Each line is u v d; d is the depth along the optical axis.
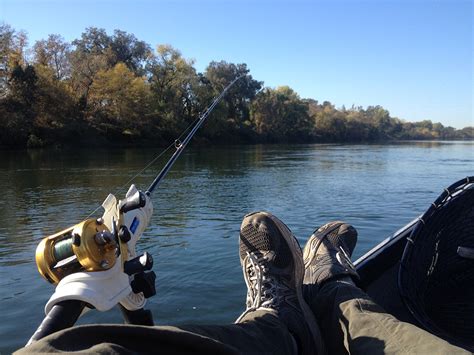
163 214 9.31
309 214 9.14
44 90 42.75
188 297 4.47
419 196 11.71
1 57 40.72
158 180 2.00
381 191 12.83
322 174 18.59
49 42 50.72
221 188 13.77
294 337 1.62
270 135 79.06
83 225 1.09
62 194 13.04
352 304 1.69
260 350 1.37
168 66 58.12
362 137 109.56
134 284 1.19
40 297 4.71
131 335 0.96
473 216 2.29
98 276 1.08
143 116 52.34
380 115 125.50
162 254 6.09
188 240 6.93
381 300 2.31
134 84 51.56
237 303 4.33
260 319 1.60
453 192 2.29
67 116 46.38
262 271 2.00
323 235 2.57
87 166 23.36
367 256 2.53
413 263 2.13
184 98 58.84
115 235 1.16
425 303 2.19
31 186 14.93
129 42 65.06
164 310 4.18
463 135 157.62
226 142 68.00
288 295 1.91
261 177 17.33
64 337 0.88
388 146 68.38
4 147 40.31
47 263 1.11
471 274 2.32
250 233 2.17
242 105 79.81
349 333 1.55
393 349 1.34
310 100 125.81
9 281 5.26
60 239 1.15
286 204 10.49
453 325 2.05
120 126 50.72
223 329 1.36
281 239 2.13
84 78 50.25
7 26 42.19
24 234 8.07
